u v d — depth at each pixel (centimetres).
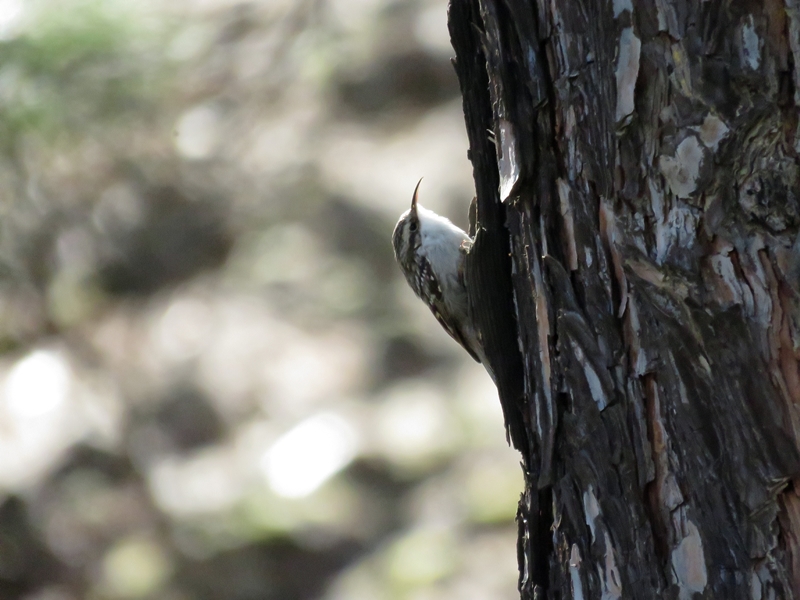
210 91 1730
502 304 423
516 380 424
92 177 1516
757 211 322
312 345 1357
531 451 415
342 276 1444
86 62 1171
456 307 654
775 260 321
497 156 402
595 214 360
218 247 1546
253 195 1584
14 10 1106
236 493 1205
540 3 368
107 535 1193
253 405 1312
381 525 1131
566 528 389
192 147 1619
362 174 1559
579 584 384
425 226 669
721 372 333
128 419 1325
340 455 1207
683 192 331
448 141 1550
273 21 1845
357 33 1758
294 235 1508
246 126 1677
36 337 1442
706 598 346
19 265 1453
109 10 1171
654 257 341
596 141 354
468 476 1139
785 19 312
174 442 1302
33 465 1259
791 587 333
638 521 362
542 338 391
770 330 324
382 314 1388
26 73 1115
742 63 318
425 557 1055
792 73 314
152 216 1557
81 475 1252
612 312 360
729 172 324
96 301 1486
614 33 341
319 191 1554
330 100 1684
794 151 317
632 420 360
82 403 1338
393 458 1191
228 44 1820
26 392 1355
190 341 1416
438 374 1295
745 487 334
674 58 328
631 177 343
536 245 385
